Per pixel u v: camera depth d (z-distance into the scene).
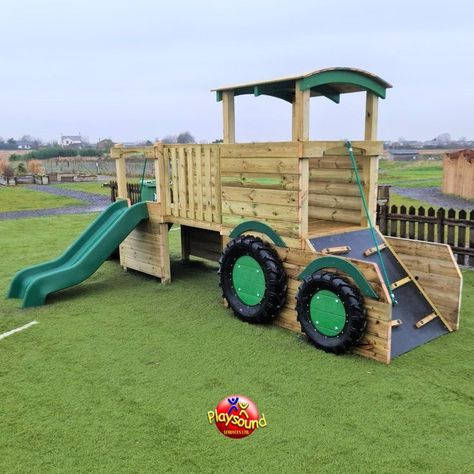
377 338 4.29
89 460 2.99
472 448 3.04
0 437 3.26
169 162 6.89
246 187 5.46
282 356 4.46
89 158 56.06
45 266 6.82
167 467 2.91
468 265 7.74
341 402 3.62
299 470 2.85
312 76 4.67
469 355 4.42
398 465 2.88
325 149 4.92
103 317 5.68
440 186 23.83
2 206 18.42
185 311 5.84
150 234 7.21
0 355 4.63
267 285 5.05
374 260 5.21
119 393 3.83
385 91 5.38
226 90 5.66
